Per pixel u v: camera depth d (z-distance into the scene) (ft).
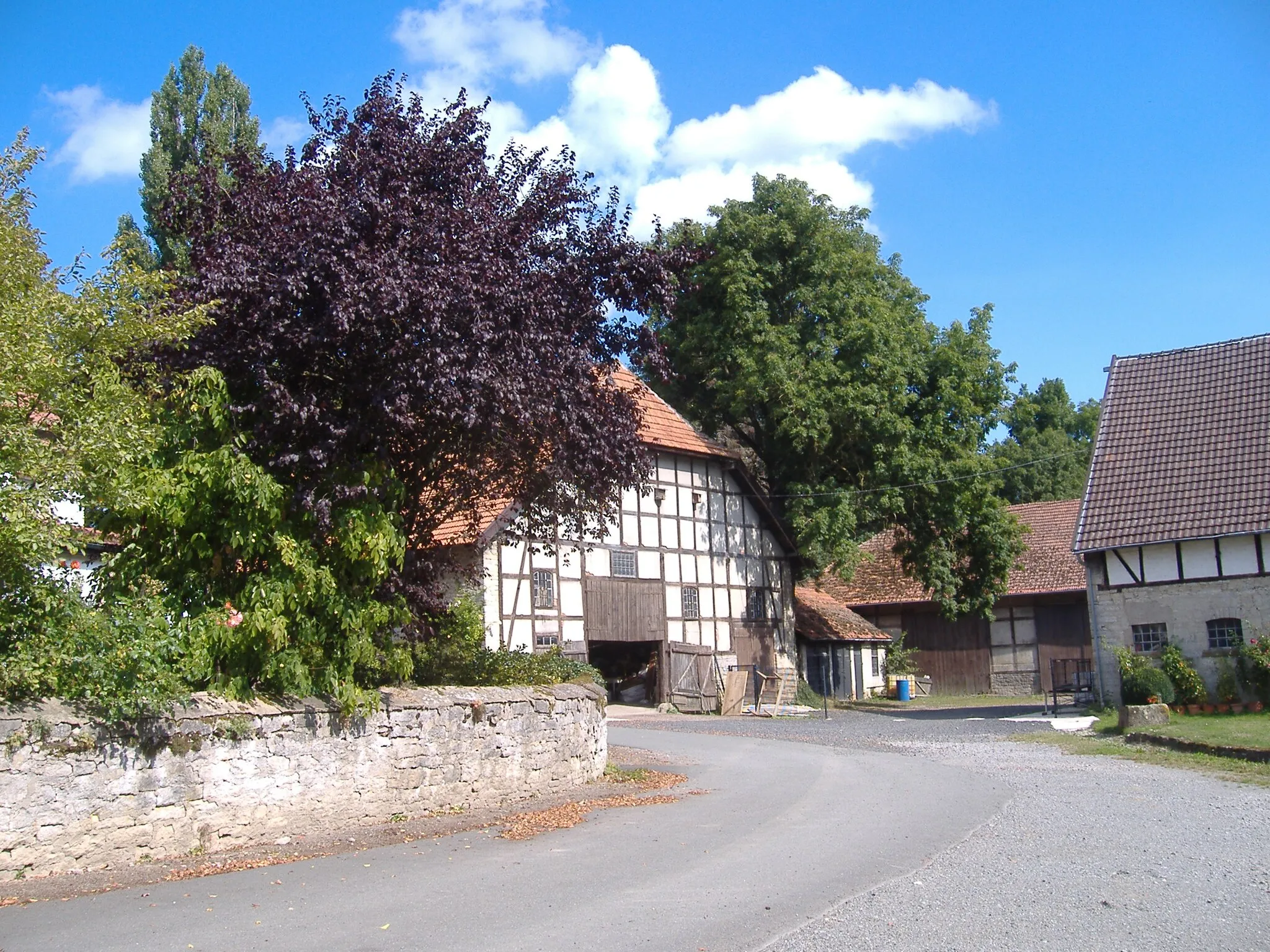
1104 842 33.63
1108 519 84.02
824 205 111.96
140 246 84.17
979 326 113.91
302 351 36.55
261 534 35.50
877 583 142.92
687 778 51.44
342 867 30.71
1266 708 74.90
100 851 29.63
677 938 23.16
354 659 37.06
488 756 42.22
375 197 37.70
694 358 112.06
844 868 30.07
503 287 38.19
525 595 84.12
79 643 29.60
